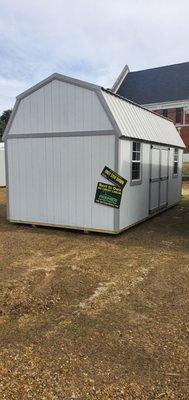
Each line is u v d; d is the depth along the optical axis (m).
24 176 9.31
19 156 9.33
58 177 8.74
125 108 8.88
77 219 8.59
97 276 5.47
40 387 2.89
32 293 4.80
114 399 2.76
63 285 5.09
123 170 8.11
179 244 7.50
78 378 3.01
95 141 8.08
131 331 3.79
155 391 2.85
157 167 10.84
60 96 8.46
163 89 41.69
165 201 12.15
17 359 3.29
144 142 9.41
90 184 8.29
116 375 3.05
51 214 8.98
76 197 8.53
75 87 8.20
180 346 3.49
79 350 3.43
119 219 8.12
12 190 9.59
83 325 3.93
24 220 9.48
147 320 4.04
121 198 8.09
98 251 6.92
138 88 43.59
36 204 9.21
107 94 8.21
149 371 3.10
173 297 4.68
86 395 2.80
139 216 9.48
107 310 4.30
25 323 3.99
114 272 5.67
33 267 5.90
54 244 7.49
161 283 5.18
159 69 43.69
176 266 5.98
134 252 6.86
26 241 7.75
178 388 2.88
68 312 4.25
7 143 9.48
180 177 14.27
